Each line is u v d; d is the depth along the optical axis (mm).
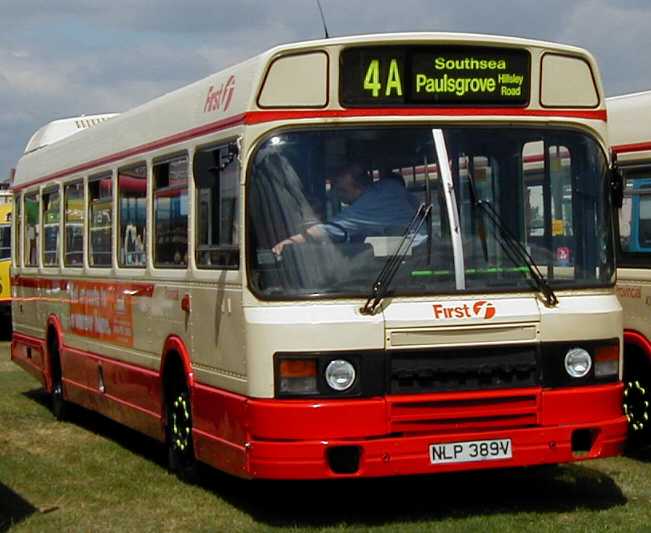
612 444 9172
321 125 8938
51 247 15641
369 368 8633
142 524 9281
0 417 15516
